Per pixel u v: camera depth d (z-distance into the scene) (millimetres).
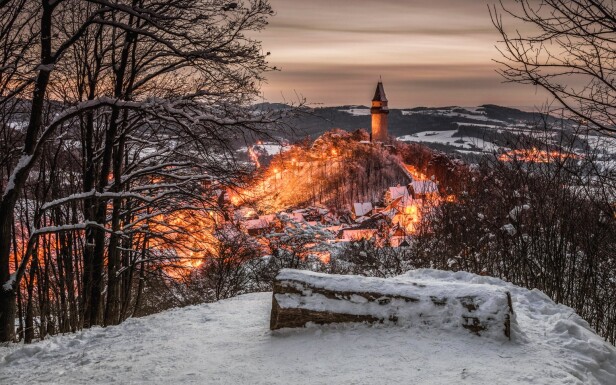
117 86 14734
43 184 15461
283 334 6918
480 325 6293
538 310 7746
